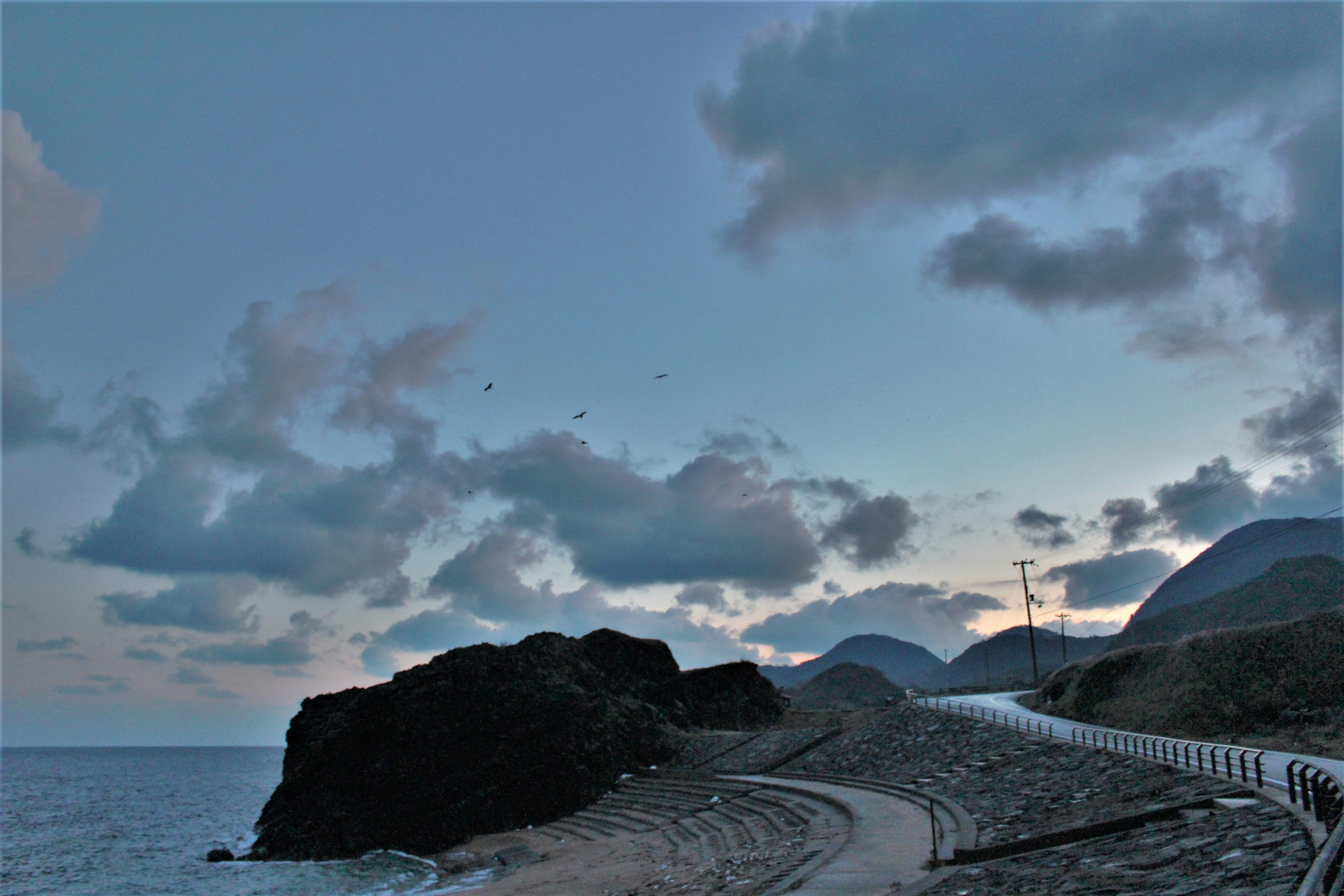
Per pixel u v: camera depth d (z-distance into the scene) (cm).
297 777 7900
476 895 4638
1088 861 2222
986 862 2534
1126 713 6334
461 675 8594
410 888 5722
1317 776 2048
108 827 11212
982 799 3856
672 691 10519
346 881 6156
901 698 11831
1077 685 7269
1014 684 12056
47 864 7581
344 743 7919
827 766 6506
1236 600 12788
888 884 2452
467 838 7281
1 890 6391
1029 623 11456
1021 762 4372
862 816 3878
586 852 5847
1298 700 5328
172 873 6806
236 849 8781
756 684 11150
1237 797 2538
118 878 6694
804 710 10644
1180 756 3619
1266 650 5878
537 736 8100
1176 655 6538
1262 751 2608
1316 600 11269
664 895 3503
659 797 7025
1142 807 2772
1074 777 3666
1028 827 2944
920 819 3678
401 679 8575
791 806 4828
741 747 8138
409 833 7288
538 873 5262
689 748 8712
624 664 10662
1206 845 2080
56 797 16538
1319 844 1756
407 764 7725
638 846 5472
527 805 7562
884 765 5784
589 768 7931
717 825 5159
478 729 8088
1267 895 1522
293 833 7400
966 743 5400
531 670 8994
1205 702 5772
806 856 3156
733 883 3159
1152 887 1845
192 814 13412
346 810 7425
